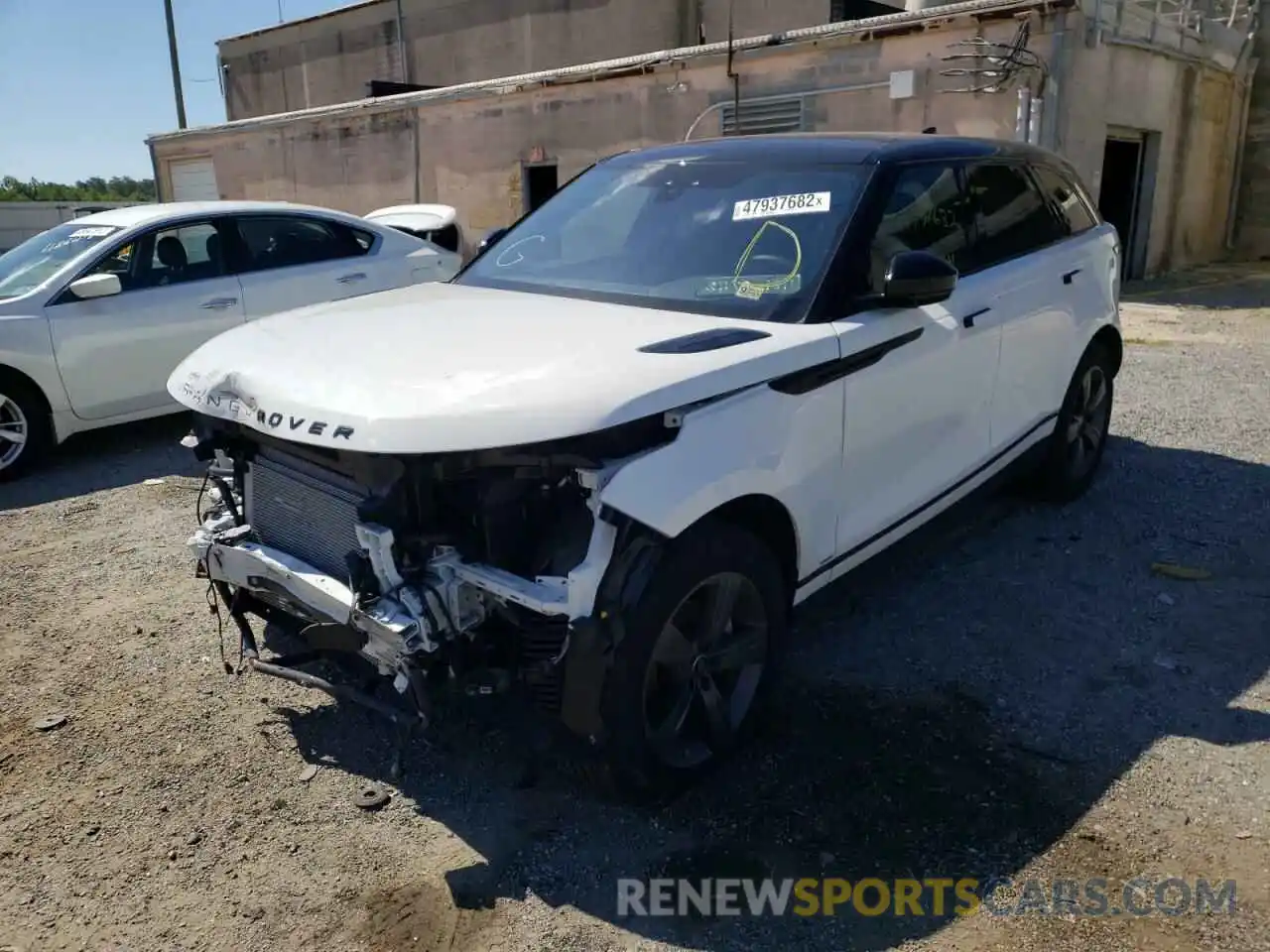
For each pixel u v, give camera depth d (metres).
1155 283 14.70
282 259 7.57
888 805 3.02
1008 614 4.19
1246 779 3.11
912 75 12.27
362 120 19.80
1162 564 4.61
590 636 2.63
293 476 3.09
